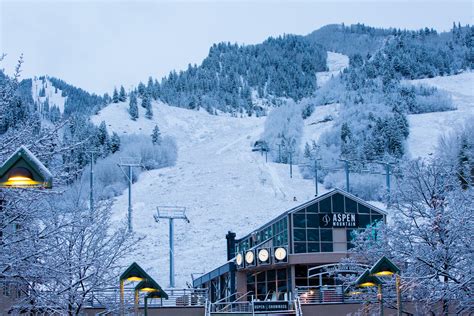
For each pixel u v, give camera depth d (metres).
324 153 188.25
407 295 33.78
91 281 30.27
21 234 19.62
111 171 171.50
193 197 145.88
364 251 35.31
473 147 110.44
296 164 183.88
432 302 31.06
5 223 19.56
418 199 33.56
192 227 121.88
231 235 68.62
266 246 59.94
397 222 32.78
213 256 103.38
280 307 47.03
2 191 19.27
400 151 182.00
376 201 143.88
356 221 54.38
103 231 32.34
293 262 52.53
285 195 145.75
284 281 54.56
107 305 33.03
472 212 30.48
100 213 32.62
